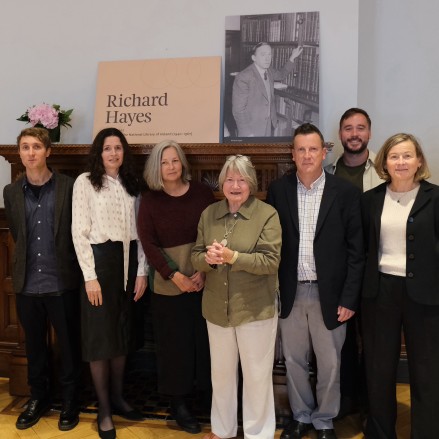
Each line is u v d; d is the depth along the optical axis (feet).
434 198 6.38
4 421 8.15
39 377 8.31
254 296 6.67
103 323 7.47
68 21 10.07
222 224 6.89
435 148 9.75
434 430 6.50
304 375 7.57
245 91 9.27
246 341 6.76
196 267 6.86
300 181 7.20
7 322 9.93
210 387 7.80
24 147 7.50
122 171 7.89
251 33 9.33
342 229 6.92
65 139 10.20
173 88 9.53
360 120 8.10
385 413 6.94
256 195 8.33
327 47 9.14
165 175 7.36
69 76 10.13
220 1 9.50
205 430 7.75
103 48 9.99
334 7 9.09
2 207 10.43
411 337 6.53
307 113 9.00
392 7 9.72
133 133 9.55
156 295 7.64
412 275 6.38
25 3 10.16
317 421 7.39
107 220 7.50
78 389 8.73
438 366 6.42
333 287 6.88
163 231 7.47
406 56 9.72
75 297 8.16
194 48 9.66
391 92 9.84
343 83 9.11
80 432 7.74
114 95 9.73
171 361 7.62
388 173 6.69
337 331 7.16
